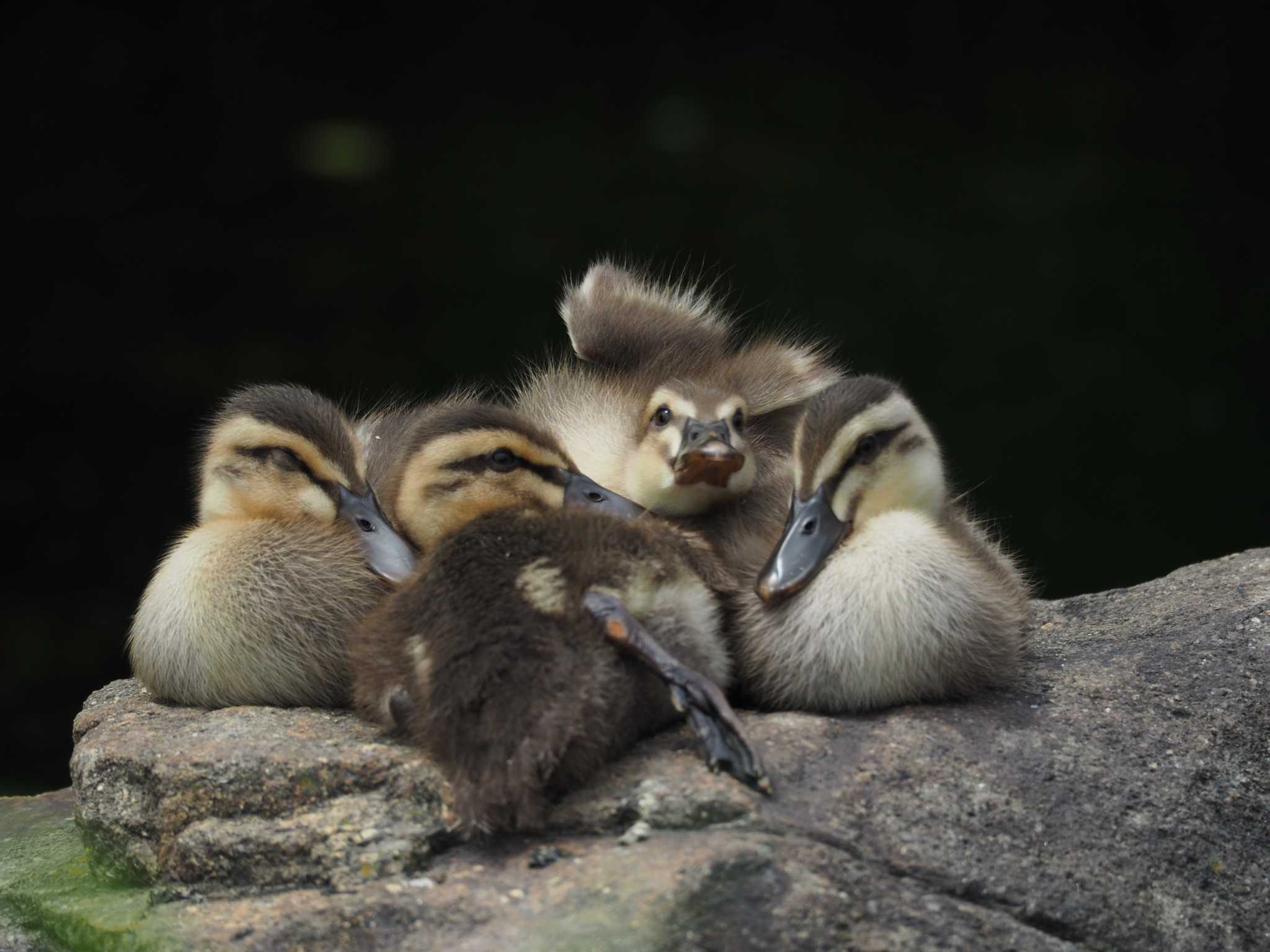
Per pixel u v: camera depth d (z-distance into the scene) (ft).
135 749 28.76
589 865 24.63
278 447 33.83
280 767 27.22
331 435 33.96
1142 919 26.08
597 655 26.11
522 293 82.94
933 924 24.27
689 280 80.07
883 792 26.30
